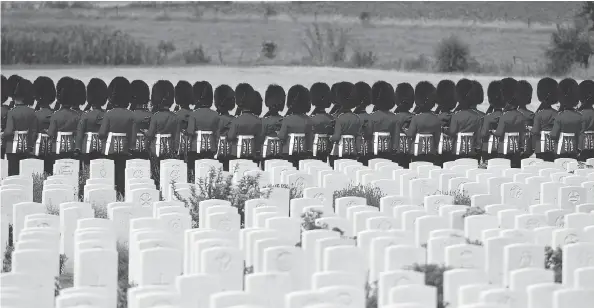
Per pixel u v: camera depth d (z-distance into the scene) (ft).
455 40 509.76
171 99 186.80
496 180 151.23
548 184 146.20
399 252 98.73
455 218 124.77
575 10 522.47
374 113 191.93
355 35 540.93
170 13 541.75
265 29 544.21
